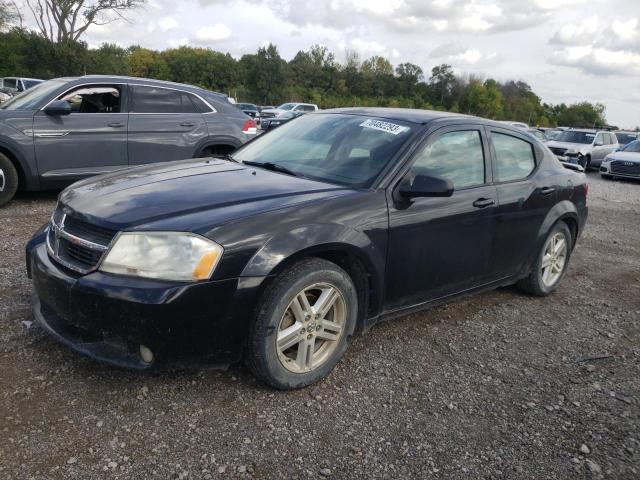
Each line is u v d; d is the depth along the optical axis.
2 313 3.75
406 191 3.44
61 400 2.84
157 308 2.62
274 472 2.48
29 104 7.08
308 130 4.25
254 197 3.13
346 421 2.90
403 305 3.73
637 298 5.39
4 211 6.81
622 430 3.02
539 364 3.77
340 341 3.29
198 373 3.20
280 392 3.10
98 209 2.97
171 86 7.99
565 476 2.62
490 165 4.25
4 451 2.45
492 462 2.69
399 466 2.60
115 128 7.42
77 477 2.34
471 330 4.23
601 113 120.69
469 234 3.96
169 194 3.13
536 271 4.87
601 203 12.38
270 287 2.91
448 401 3.19
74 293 2.75
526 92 116.50
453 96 100.00
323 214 3.11
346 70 93.31
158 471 2.41
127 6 43.91
